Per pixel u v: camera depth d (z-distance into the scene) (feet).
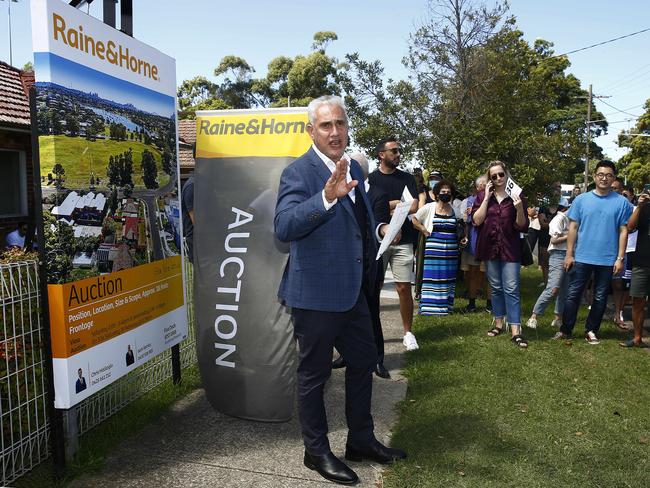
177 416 12.28
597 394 13.74
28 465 9.53
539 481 9.56
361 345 10.07
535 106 32.37
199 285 12.01
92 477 9.65
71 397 9.13
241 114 11.82
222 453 10.65
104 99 10.19
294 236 8.92
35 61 8.70
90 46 9.76
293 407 12.02
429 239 22.47
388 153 16.60
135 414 11.97
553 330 20.39
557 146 30.60
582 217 18.33
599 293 18.44
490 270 18.99
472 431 11.42
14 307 9.11
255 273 11.49
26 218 33.81
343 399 13.50
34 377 9.48
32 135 8.63
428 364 15.87
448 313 23.11
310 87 136.67
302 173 9.42
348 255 9.43
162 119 12.40
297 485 9.52
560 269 20.04
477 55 34.37
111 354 10.23
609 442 11.12
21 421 9.30
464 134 30.68
